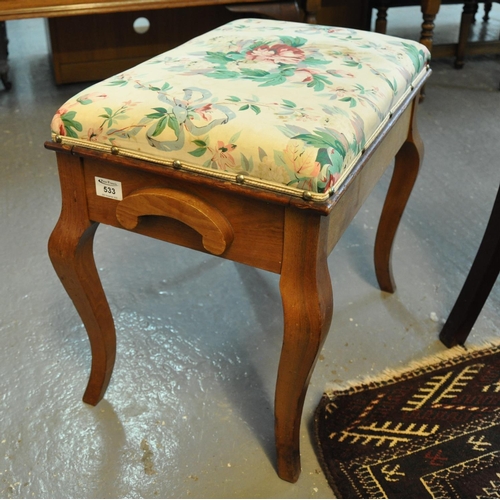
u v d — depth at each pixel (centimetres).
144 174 68
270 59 81
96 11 153
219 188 63
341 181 63
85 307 84
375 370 103
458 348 108
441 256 133
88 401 96
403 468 86
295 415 77
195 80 73
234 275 126
